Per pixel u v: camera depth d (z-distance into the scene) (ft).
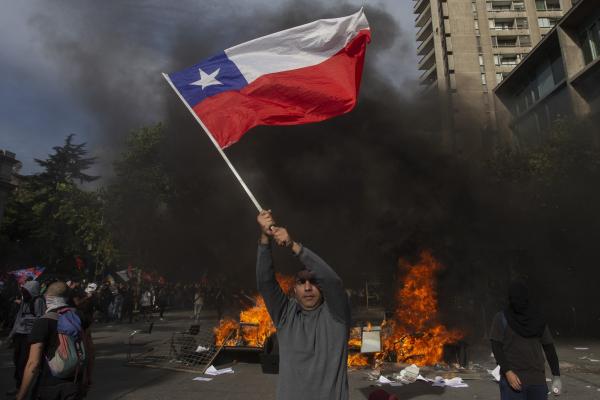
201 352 28.48
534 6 158.71
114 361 28.58
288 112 13.76
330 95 13.75
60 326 10.85
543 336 11.07
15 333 18.13
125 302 60.23
